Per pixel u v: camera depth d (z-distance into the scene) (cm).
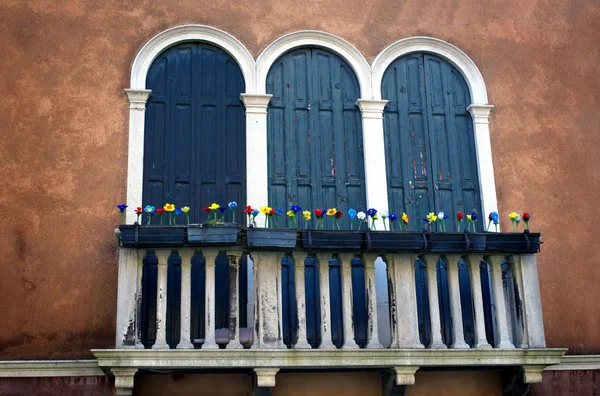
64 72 962
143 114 959
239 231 838
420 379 914
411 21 1048
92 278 893
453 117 1024
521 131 1025
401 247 856
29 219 904
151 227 824
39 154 927
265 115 977
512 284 894
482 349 856
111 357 802
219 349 812
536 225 991
